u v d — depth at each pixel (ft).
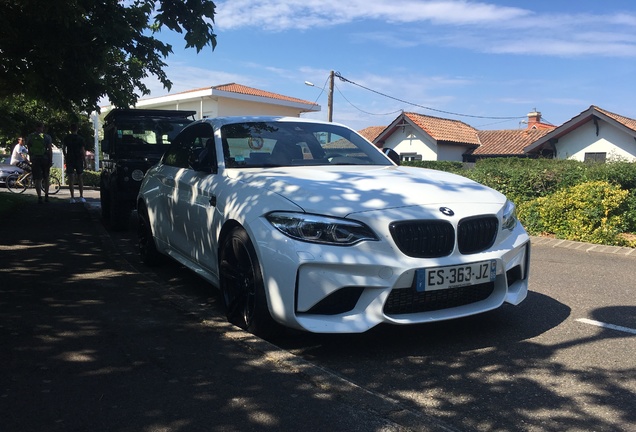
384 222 11.59
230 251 13.75
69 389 9.95
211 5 25.31
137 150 32.45
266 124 17.56
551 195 32.17
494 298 13.03
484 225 12.66
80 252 22.86
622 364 11.75
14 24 24.90
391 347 12.71
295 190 12.50
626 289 18.10
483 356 12.19
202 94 98.37
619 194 28.40
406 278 11.50
